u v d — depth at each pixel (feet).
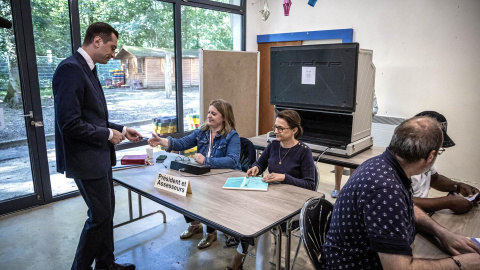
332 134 8.93
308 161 7.19
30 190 10.84
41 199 10.95
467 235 4.67
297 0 16.34
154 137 8.05
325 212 5.35
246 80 14.05
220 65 12.97
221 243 8.85
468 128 12.67
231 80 13.47
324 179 13.87
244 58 13.80
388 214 3.60
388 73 14.19
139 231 9.39
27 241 8.82
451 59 12.67
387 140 13.98
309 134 9.27
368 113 8.95
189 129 15.30
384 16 13.96
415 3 13.14
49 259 8.04
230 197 5.99
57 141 6.23
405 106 13.98
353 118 8.21
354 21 14.75
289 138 7.34
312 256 4.41
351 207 3.95
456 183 6.45
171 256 8.20
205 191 6.28
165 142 8.18
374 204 3.68
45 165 10.90
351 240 4.03
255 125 14.87
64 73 5.69
